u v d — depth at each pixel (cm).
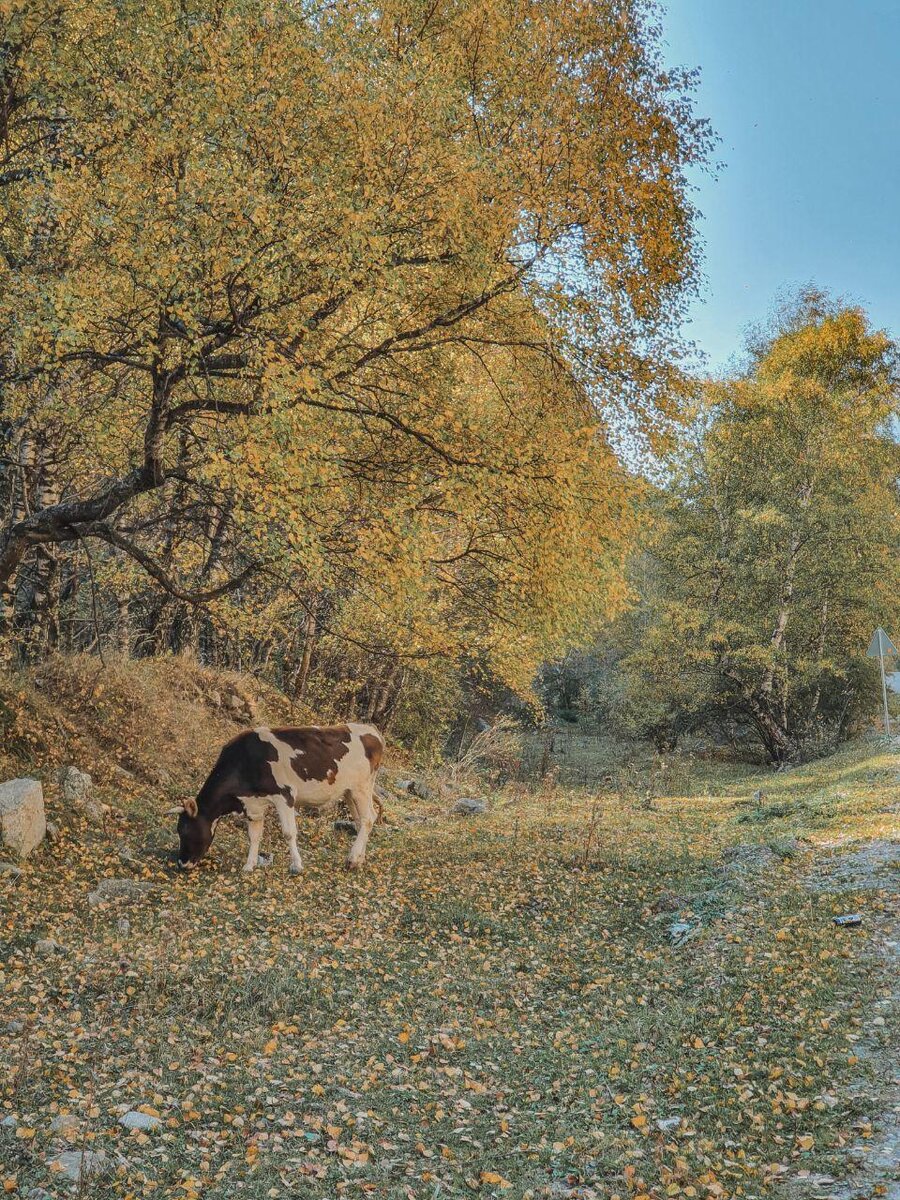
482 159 1097
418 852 1384
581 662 4825
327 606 1941
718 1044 680
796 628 3272
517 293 1241
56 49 962
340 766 1232
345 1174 511
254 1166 509
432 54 1112
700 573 3284
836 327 3478
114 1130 532
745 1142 536
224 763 1188
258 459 970
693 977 840
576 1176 514
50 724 1416
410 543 1134
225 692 1962
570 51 1238
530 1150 547
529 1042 722
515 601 1387
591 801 2125
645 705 3284
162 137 941
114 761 1488
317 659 2662
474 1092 632
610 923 1050
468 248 1109
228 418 1099
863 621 3294
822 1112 556
